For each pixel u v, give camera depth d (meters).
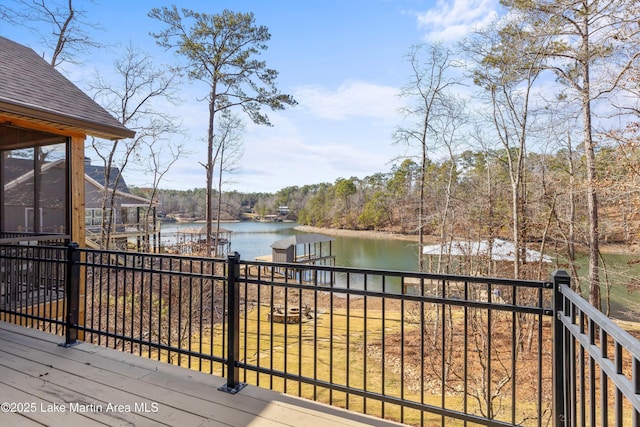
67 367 2.68
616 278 10.11
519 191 11.45
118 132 5.35
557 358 1.72
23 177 5.18
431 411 2.04
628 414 4.91
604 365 1.11
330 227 45.56
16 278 4.14
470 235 11.06
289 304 14.28
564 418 1.66
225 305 2.58
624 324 10.55
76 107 5.14
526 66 10.26
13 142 5.10
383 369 2.16
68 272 3.18
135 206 22.30
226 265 2.65
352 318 12.33
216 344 8.16
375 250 28.70
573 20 9.02
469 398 6.64
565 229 11.07
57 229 5.17
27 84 4.89
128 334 8.06
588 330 1.30
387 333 10.45
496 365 8.13
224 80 17.22
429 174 12.55
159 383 2.46
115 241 18.92
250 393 2.34
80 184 5.32
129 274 10.58
